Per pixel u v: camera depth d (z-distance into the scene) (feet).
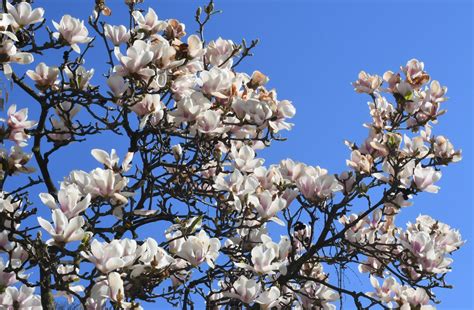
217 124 16.43
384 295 18.40
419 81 20.11
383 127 20.31
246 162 17.40
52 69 16.53
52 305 16.87
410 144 18.67
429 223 20.65
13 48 14.73
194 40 16.60
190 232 14.97
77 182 14.15
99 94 16.61
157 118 18.04
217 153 18.69
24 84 17.07
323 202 18.71
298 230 19.52
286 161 18.08
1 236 14.46
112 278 12.16
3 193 16.40
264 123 17.48
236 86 17.17
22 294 13.88
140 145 18.21
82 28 16.22
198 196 19.22
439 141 19.62
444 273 17.62
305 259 19.25
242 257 18.44
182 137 17.30
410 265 17.43
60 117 17.97
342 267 19.38
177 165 18.19
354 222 18.99
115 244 11.91
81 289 14.53
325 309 19.15
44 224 12.00
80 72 17.47
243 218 16.84
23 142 16.94
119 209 14.93
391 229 21.77
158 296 16.06
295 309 19.76
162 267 13.70
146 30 16.62
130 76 15.20
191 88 17.67
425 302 17.51
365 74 21.24
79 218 12.09
